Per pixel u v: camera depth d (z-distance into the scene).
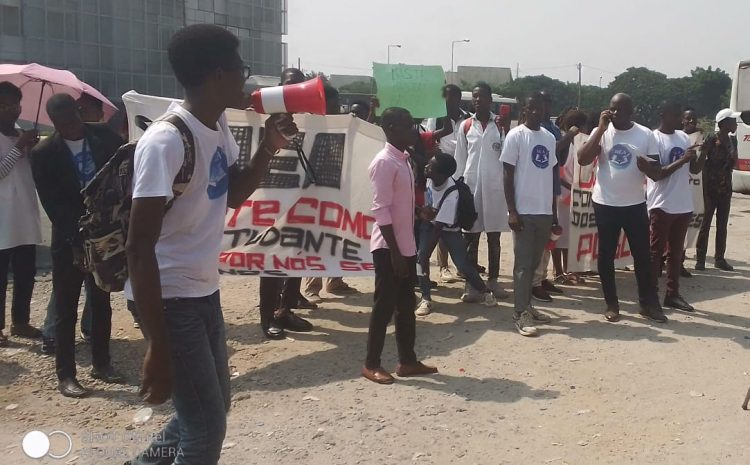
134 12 36.56
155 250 2.41
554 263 7.51
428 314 6.23
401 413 4.15
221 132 2.54
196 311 2.48
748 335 5.62
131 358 5.09
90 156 4.38
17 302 5.41
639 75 68.56
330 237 5.63
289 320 5.75
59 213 4.31
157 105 5.22
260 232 5.57
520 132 5.56
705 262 8.50
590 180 7.10
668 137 6.50
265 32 43.12
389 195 4.32
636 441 3.79
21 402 4.31
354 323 6.02
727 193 8.02
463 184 6.23
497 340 5.48
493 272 6.76
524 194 5.54
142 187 2.21
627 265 7.80
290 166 5.60
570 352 5.20
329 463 3.55
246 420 4.05
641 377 4.70
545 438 3.83
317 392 4.48
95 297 4.57
